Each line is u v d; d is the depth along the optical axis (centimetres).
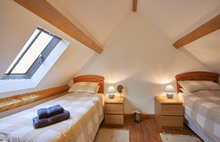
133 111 263
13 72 184
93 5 162
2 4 87
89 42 208
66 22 133
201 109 171
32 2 93
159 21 249
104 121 267
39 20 120
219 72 253
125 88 286
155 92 275
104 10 193
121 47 288
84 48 239
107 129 228
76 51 226
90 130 158
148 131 218
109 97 268
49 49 201
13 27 106
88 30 204
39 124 110
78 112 153
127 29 286
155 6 215
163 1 189
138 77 281
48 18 116
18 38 119
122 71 288
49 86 250
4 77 172
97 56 299
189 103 206
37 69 207
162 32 272
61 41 193
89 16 176
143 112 280
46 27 135
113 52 291
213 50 204
